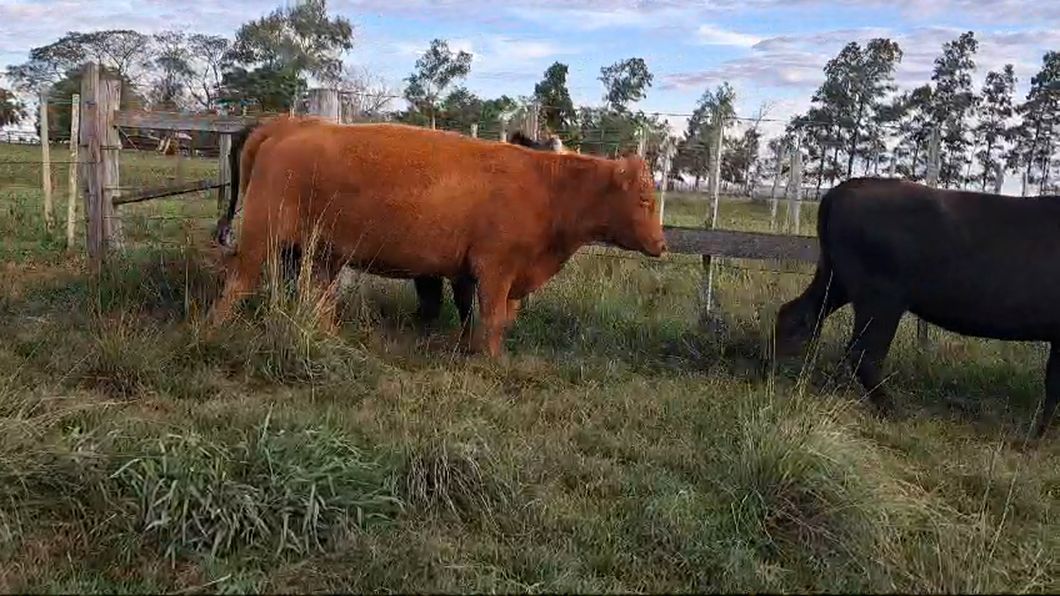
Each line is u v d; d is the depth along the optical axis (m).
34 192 15.97
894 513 4.14
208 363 5.75
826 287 6.70
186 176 16.05
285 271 6.76
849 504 4.06
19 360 5.55
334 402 5.35
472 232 6.68
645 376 6.68
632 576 3.74
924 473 5.03
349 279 7.73
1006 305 6.08
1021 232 6.05
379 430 4.71
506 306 6.93
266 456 3.95
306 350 5.78
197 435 4.16
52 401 4.66
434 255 6.68
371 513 3.90
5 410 4.41
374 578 3.50
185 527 3.62
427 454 4.26
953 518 4.33
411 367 6.29
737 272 9.64
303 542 3.68
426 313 7.51
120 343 5.54
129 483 3.78
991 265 6.04
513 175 6.73
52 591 3.25
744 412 5.31
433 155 6.58
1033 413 6.52
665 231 7.99
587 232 7.02
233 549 3.64
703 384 6.41
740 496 4.28
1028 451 5.70
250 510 3.69
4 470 3.80
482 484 4.20
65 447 3.96
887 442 5.63
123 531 3.65
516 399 5.84
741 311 8.07
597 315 7.85
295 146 6.47
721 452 4.77
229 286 6.52
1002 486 4.86
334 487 3.90
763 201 22.27
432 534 3.88
